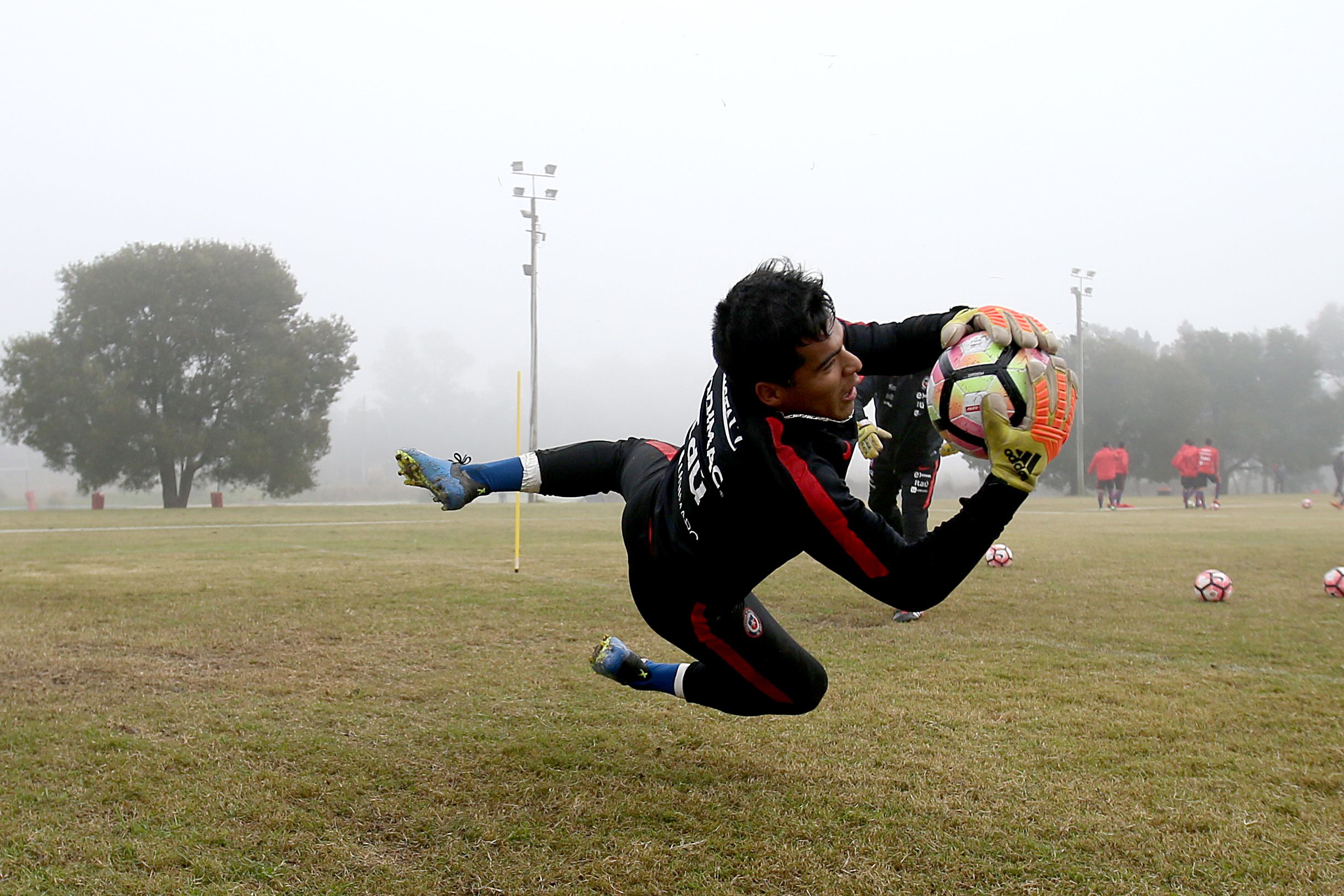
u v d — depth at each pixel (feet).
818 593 25.11
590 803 9.96
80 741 12.04
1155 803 9.81
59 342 120.67
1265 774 10.66
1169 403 169.99
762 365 6.75
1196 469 88.58
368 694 14.49
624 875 8.30
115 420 116.47
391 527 58.75
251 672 15.94
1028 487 6.59
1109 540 44.11
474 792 10.30
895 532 6.93
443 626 20.18
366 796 10.20
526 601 23.73
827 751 11.60
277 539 46.55
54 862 8.57
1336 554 36.40
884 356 7.89
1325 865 8.38
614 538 46.78
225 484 130.21
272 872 8.41
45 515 86.84
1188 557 35.32
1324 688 14.56
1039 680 15.14
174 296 121.39
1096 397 171.22
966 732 12.30
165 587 26.22
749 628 8.46
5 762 11.23
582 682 15.20
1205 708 13.41
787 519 6.94
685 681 10.03
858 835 9.07
